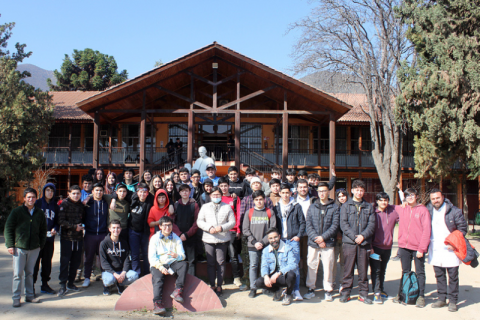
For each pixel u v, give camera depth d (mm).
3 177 15797
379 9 19031
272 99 17578
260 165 19078
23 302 6082
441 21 13383
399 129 19641
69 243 6516
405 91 14289
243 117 21859
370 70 19719
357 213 6250
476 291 7027
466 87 12945
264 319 5445
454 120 13102
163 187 7344
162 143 21875
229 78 14453
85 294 6523
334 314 5668
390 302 6297
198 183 7879
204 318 5484
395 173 19469
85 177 7473
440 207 6176
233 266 7074
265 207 6699
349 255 6281
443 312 5828
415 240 6176
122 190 6672
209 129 21891
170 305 5824
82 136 22453
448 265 5977
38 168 16828
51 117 17234
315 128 22812
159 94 16703
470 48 12938
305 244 7316
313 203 6652
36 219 6105
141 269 7121
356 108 23453
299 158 21938
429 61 14492
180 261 6012
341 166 22375
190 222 6766
